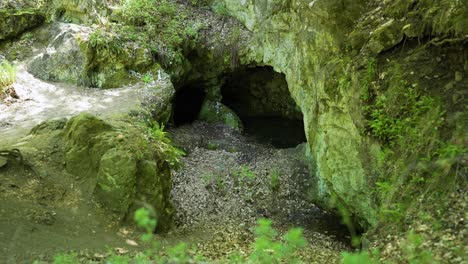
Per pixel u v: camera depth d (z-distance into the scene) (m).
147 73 12.32
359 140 7.34
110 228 6.30
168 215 7.19
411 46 7.20
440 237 4.80
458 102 6.21
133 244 5.96
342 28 8.50
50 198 6.35
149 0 14.07
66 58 11.89
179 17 14.37
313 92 9.34
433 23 6.78
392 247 5.23
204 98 15.09
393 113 6.82
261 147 12.63
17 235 5.10
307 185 10.20
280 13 11.23
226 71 14.44
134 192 6.69
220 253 6.05
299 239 3.63
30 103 10.52
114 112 9.92
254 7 13.50
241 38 13.90
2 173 6.33
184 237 6.99
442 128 6.09
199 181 10.06
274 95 16.27
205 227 7.86
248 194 9.89
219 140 12.98
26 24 13.16
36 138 7.49
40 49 12.89
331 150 8.32
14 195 6.04
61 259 4.50
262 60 13.06
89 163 6.94
